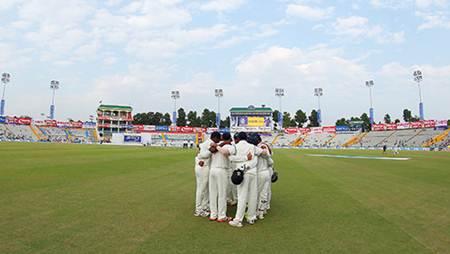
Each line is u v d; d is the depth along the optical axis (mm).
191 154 27672
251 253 4191
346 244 4625
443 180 11930
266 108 67250
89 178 11047
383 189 9742
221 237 4891
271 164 6730
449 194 8875
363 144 67812
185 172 13578
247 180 5676
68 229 5125
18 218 5727
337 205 7367
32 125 73500
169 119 111812
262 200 6223
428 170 15891
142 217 6008
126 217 5977
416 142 58875
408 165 19078
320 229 5398
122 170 13828
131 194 8297
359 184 10805
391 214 6504
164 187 9531
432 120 61906
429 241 4805
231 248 4379
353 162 21531
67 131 77750
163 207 6891
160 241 4629
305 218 6172
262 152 6102
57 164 15242
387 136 66938
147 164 17016
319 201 7848
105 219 5785
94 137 78812
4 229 5070
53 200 7297
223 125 113875
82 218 5816
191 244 4523
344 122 106125
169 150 36375
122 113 85938
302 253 4223
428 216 6344
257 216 6238
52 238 4664
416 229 5434
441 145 53562
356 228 5469
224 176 5945
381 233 5188
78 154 23266
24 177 10688
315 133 79500
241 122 67625
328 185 10555
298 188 9906
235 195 7652
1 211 6211
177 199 7770
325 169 16297
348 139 72688
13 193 7988
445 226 5633
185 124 111938
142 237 4801
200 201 6285
